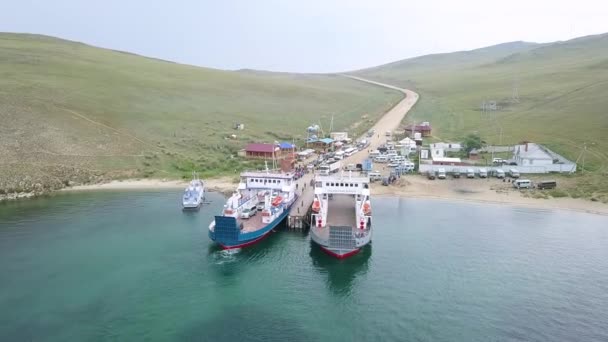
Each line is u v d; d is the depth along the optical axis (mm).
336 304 50250
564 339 43094
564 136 136750
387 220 80375
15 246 66375
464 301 50500
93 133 127500
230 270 59219
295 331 44688
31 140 115000
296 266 60750
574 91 198125
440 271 58469
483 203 91125
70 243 67938
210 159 126000
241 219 73438
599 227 75188
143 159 120438
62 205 88562
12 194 94000
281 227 77625
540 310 48406
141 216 82250
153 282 55375
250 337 43562
